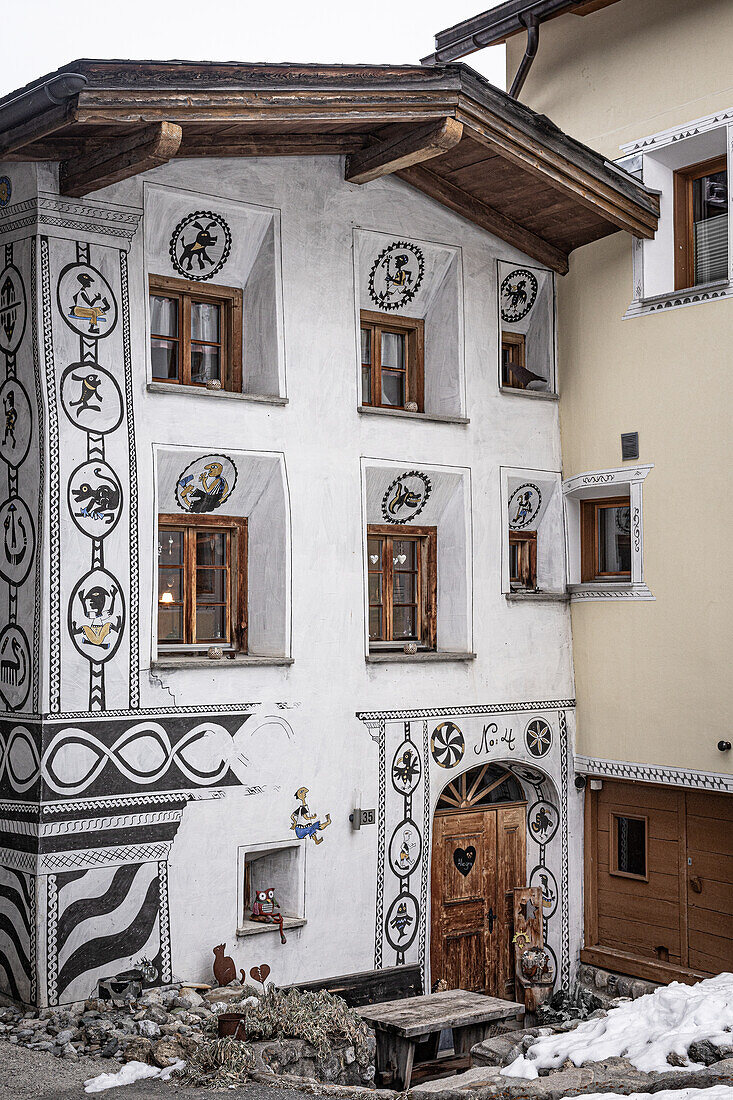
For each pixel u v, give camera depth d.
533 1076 7.25
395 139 11.02
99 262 10.09
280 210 11.18
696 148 12.32
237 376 11.33
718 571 11.88
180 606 10.97
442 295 12.74
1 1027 9.13
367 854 11.50
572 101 13.54
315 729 11.18
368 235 11.85
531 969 12.66
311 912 11.03
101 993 9.59
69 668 9.72
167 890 10.12
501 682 12.76
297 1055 9.01
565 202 12.48
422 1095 7.29
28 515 9.83
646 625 12.59
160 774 10.16
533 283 13.40
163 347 10.90
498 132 10.95
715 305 11.97
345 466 11.58
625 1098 6.49
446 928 12.55
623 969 12.84
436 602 12.78
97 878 9.77
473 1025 10.05
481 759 12.52
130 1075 8.21
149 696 10.15
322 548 11.35
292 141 11.05
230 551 11.36
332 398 11.52
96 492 9.96
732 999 7.81
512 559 13.60
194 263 10.95
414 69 10.19
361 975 11.30
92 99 8.57
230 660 10.63
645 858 12.83
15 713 9.83
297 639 11.10
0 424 10.16
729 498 11.80
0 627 10.09
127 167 9.23
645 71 12.70
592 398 13.18
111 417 10.09
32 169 9.80
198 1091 8.00
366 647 11.62
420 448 12.20
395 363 12.73
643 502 12.62
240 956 10.52
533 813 13.36
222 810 10.51
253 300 11.33
